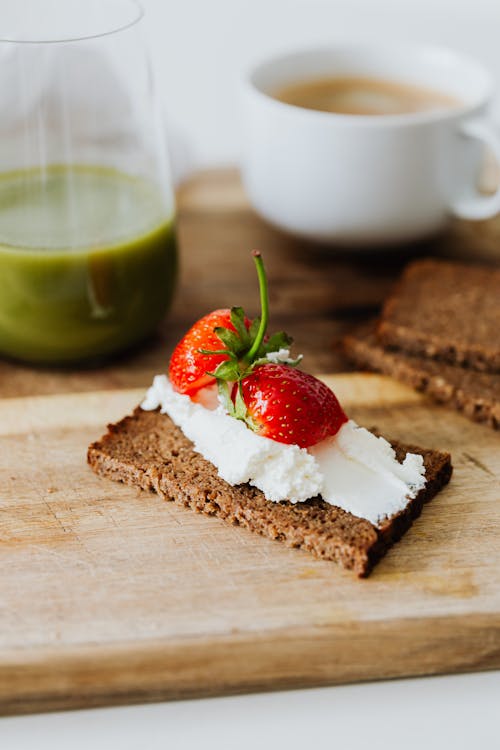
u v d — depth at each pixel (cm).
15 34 63
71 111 62
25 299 62
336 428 58
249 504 57
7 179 61
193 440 60
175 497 58
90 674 54
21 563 56
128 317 64
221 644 54
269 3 99
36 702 54
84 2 63
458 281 69
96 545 57
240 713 54
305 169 69
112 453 59
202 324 59
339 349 66
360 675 55
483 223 75
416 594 55
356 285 71
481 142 70
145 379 65
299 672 54
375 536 56
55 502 59
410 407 63
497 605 55
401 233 70
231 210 76
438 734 53
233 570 56
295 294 70
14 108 61
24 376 65
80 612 55
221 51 95
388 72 74
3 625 54
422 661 55
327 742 53
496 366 64
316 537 56
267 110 69
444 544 57
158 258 64
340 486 57
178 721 54
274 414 57
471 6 98
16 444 61
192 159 79
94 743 53
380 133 67
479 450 61
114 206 63
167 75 93
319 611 55
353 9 98
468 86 72
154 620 54
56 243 61
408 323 65
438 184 69
